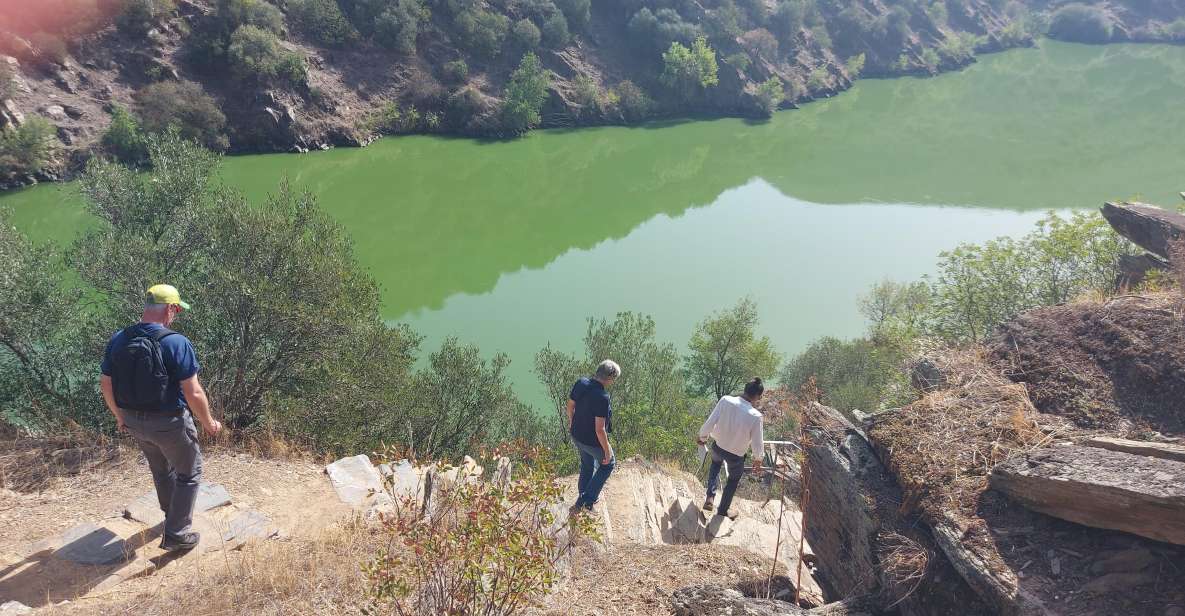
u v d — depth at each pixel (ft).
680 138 280.92
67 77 185.57
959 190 226.17
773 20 370.32
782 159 259.60
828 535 20.31
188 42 208.44
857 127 311.06
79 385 48.44
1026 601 14.06
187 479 16.93
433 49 261.24
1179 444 16.81
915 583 16.42
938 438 18.61
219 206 53.11
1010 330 22.98
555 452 56.90
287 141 212.02
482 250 166.50
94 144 174.81
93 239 53.06
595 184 222.07
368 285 61.21
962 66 450.30
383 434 55.77
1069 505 15.05
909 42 436.35
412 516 16.80
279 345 49.47
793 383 111.14
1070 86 399.03
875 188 228.02
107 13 199.72
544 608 16.20
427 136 246.06
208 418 16.44
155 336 15.57
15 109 167.73
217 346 48.26
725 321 114.93
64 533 17.69
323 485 22.62
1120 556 14.37
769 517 27.89
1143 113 333.42
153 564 16.63
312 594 15.37
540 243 173.68
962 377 21.18
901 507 17.79
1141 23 533.14
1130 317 21.24
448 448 63.62
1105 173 241.96
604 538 21.99
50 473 21.81
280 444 26.89
